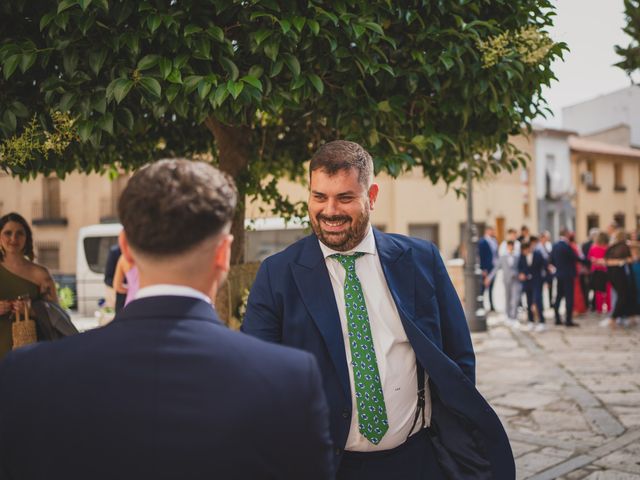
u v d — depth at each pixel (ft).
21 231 11.00
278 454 3.14
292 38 7.62
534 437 14.44
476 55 8.70
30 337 10.17
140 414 3.08
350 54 8.08
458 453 6.05
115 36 7.38
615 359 24.32
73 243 65.16
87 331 3.45
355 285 5.97
